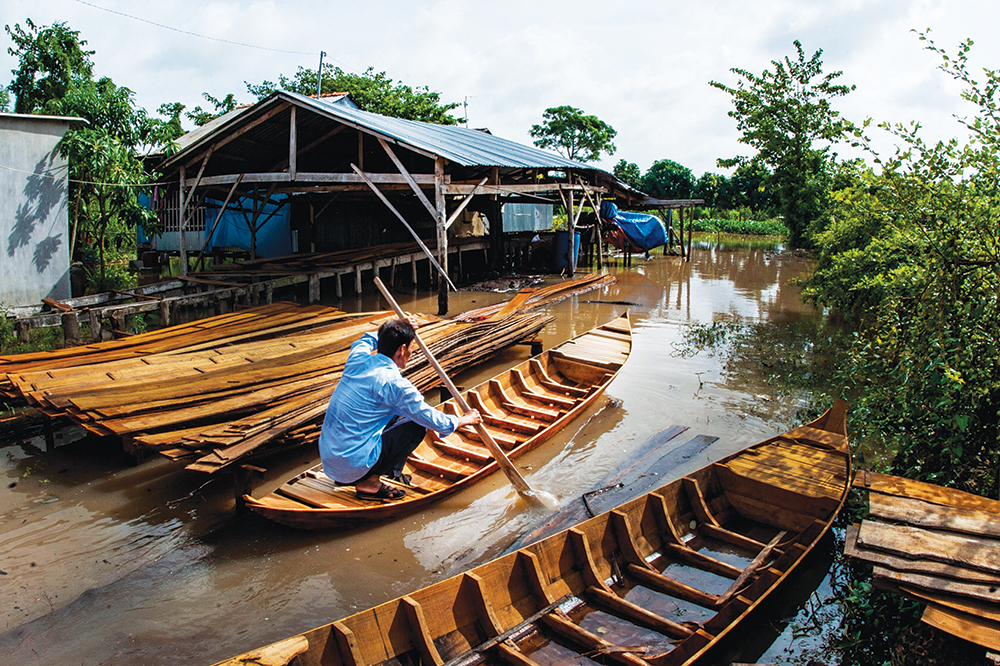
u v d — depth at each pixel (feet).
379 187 59.98
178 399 21.27
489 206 69.36
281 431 19.33
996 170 16.40
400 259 57.31
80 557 15.55
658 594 14.06
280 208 61.87
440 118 107.65
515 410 24.56
